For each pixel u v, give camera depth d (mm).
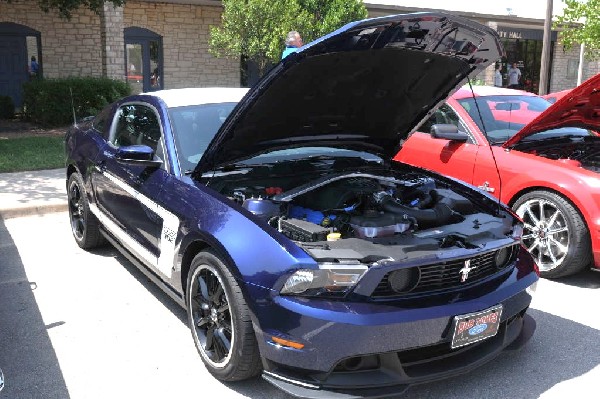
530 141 6066
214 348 3639
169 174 4184
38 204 7234
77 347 4023
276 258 3164
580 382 3676
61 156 10055
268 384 3615
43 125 13578
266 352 3207
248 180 4258
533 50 23859
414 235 3488
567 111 5500
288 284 3100
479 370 3812
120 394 3484
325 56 3551
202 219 3615
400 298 3182
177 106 4652
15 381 3605
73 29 16219
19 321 4395
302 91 3850
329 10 14633
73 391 3508
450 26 3582
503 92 6879
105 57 14852
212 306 3619
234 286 3318
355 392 3121
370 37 3512
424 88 4281
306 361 3088
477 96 6586
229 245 3346
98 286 5066
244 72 18875
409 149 6574
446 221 3773
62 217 7180
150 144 4594
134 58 17078
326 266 3059
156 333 4234
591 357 3990
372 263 3121
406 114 4578
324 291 3086
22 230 6641
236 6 13531
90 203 5602
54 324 4352
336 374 3135
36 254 5848
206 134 4480
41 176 8828
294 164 4527
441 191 4250
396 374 3160
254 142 4223
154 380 3639
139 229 4520
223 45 14586
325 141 4660
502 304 3428
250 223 3396
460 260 3320
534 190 5434
